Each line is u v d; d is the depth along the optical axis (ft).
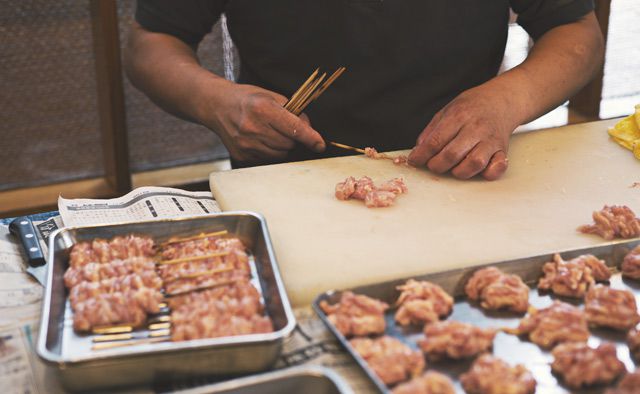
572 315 3.65
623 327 3.72
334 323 3.61
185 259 4.12
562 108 11.05
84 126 9.60
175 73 6.25
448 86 6.54
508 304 3.84
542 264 4.16
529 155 5.82
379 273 4.25
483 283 3.91
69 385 3.25
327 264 4.33
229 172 5.56
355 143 6.54
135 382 3.30
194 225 4.39
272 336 3.27
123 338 3.63
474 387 3.28
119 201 5.03
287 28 6.32
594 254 4.26
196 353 3.25
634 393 3.14
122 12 9.15
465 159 5.36
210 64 9.74
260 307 3.81
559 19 6.59
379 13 6.17
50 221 4.81
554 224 4.81
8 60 8.93
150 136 9.89
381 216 4.92
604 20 10.25
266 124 5.60
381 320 3.64
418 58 6.34
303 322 3.75
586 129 6.29
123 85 9.05
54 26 8.98
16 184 9.55
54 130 9.47
